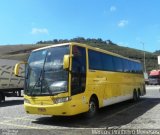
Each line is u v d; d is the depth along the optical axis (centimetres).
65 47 1285
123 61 1991
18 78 2380
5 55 12644
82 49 1365
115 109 1762
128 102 2212
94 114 1438
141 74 2489
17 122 1311
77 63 1295
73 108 1229
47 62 1289
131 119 1352
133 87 2203
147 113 1549
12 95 2352
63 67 1206
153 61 12838
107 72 1641
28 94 1292
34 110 1262
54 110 1212
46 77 1263
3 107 1997
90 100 1409
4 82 2231
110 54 1738
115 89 1773
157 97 2672
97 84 1479
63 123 1273
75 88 1256
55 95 1216
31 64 1334
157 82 6306
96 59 1502
